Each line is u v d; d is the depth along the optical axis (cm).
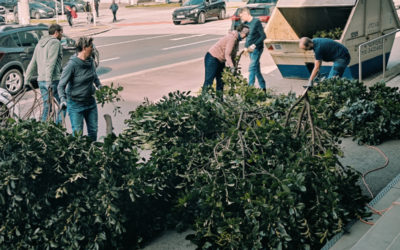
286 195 400
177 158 483
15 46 1191
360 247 382
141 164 467
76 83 620
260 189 419
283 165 449
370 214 446
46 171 432
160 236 470
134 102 1008
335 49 833
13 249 416
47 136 438
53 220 420
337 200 417
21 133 432
